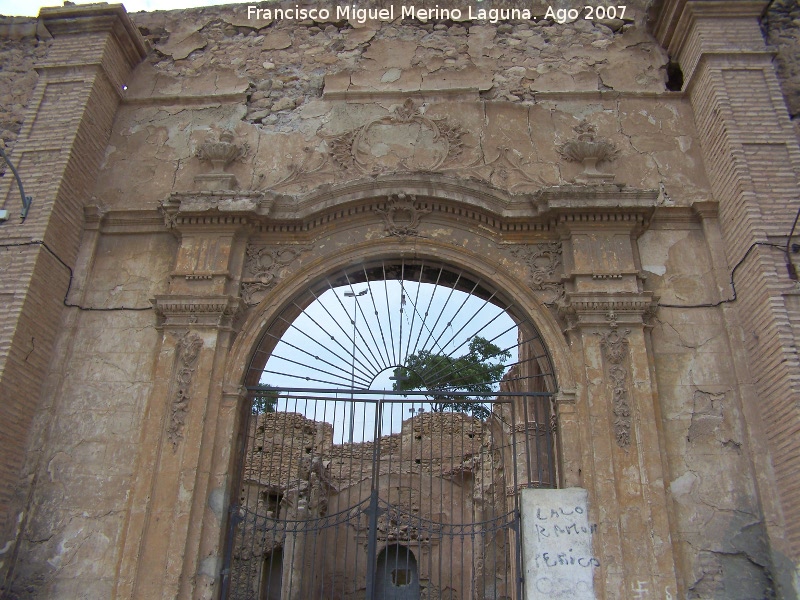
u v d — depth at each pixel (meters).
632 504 7.18
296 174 9.55
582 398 7.81
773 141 8.67
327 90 10.24
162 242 9.12
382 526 15.80
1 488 7.41
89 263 8.95
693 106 9.78
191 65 10.75
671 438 7.69
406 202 9.03
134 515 7.36
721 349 8.13
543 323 8.38
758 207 8.17
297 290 8.76
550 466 7.91
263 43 10.88
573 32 10.70
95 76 9.73
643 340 7.96
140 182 9.66
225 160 9.56
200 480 7.56
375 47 10.68
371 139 9.79
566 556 7.07
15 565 7.31
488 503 15.16
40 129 9.33
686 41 9.97
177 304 8.35
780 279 7.70
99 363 8.38
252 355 8.43
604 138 9.62
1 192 8.78
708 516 7.32
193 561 7.21
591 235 8.65
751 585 7.00
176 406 7.85
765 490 7.32
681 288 8.52
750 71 9.23
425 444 16.75
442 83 10.27
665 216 8.95
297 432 16.56
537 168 9.49
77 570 7.32
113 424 8.02
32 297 8.08
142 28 11.10
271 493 15.63
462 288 9.23
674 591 6.82
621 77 10.25
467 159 9.57
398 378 8.53
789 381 7.12
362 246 8.95
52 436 7.96
